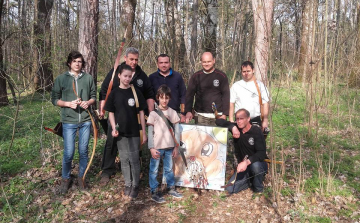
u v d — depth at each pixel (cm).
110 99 389
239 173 424
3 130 734
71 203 395
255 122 441
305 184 436
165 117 390
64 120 409
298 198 394
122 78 379
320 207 381
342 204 389
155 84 468
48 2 1300
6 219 357
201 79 456
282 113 861
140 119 398
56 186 438
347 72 758
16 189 426
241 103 446
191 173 434
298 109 895
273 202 382
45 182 449
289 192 413
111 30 1191
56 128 411
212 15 1157
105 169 455
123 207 388
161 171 488
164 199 399
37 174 478
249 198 409
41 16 1240
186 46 1358
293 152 570
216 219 364
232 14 1734
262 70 572
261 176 409
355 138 650
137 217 366
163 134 391
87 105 405
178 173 437
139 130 401
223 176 429
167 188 428
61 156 538
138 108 395
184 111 475
